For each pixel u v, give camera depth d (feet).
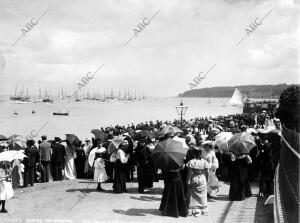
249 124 147.13
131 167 54.13
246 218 33.50
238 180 40.96
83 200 42.19
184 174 40.78
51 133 237.45
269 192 42.91
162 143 36.32
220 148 51.96
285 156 34.53
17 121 355.77
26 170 50.80
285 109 48.01
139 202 41.01
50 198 43.52
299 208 23.03
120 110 603.26
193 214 35.50
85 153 58.90
